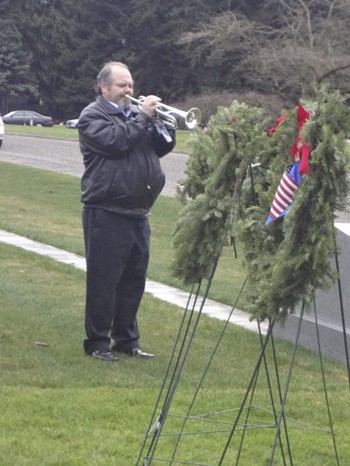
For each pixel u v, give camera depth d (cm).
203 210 543
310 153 479
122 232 861
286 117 510
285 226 477
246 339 1003
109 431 655
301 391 808
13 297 1132
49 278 1292
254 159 532
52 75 8919
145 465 541
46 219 2031
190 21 7962
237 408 720
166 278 1338
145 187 861
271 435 673
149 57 8312
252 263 514
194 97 6644
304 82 4984
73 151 4212
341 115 480
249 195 536
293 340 1016
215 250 547
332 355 965
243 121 544
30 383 771
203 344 964
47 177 2948
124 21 8519
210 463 611
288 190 488
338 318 966
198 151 581
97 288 866
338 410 746
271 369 890
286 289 482
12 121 7800
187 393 764
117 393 748
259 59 5216
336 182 477
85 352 886
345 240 951
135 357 893
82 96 8812
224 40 5581
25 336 939
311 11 5666
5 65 8656
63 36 8806
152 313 1097
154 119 852
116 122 845
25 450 604
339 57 4956
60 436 641
